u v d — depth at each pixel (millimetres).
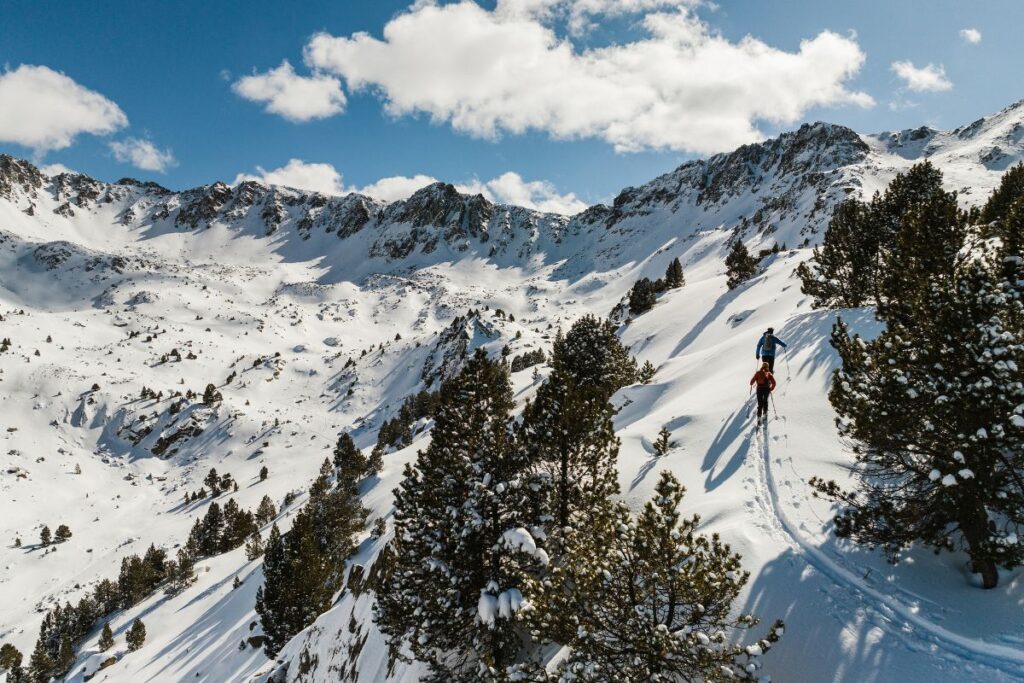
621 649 9680
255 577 61969
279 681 31750
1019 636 8883
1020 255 12867
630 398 32125
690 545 9086
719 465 17719
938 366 9984
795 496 14266
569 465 16812
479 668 16453
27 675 79000
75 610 95312
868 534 11633
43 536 136125
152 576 100562
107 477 184500
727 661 9039
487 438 17328
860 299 29781
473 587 17125
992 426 9391
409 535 19391
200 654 50125
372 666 23922
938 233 16969
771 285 65250
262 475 168125
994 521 11367
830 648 9883
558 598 10070
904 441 10984
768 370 19406
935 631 9570
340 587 45469
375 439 185625
